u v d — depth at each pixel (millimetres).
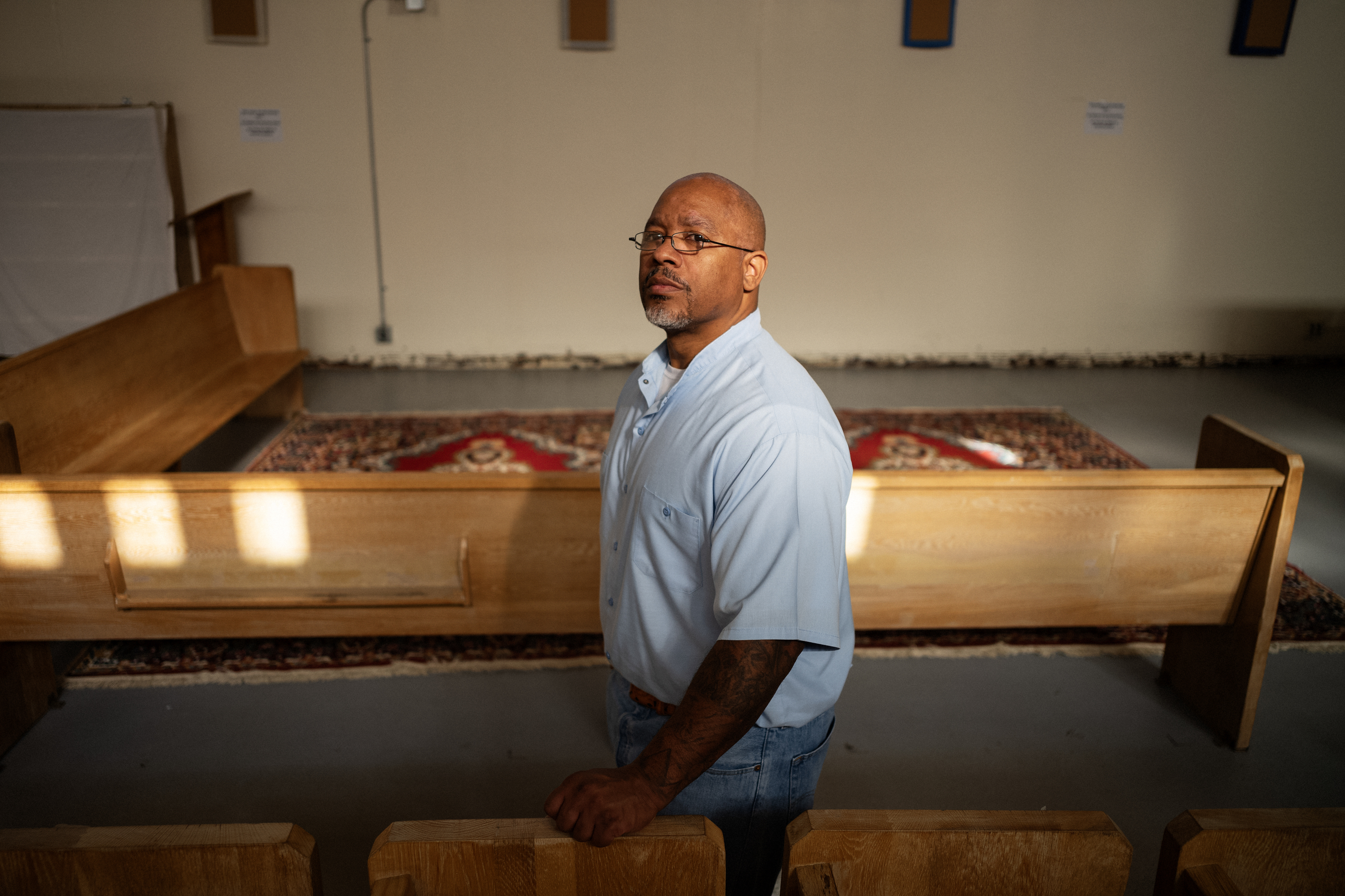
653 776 1092
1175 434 5328
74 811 2234
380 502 2377
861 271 6703
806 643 1180
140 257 6160
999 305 6844
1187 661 2789
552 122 6234
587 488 2379
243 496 2340
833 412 1306
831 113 6340
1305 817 1081
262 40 5930
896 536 2461
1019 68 6316
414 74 6082
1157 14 6246
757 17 6125
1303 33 6332
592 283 6598
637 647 1368
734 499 1173
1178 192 6641
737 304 1308
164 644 2990
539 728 2605
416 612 2498
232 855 1014
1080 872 1077
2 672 2441
